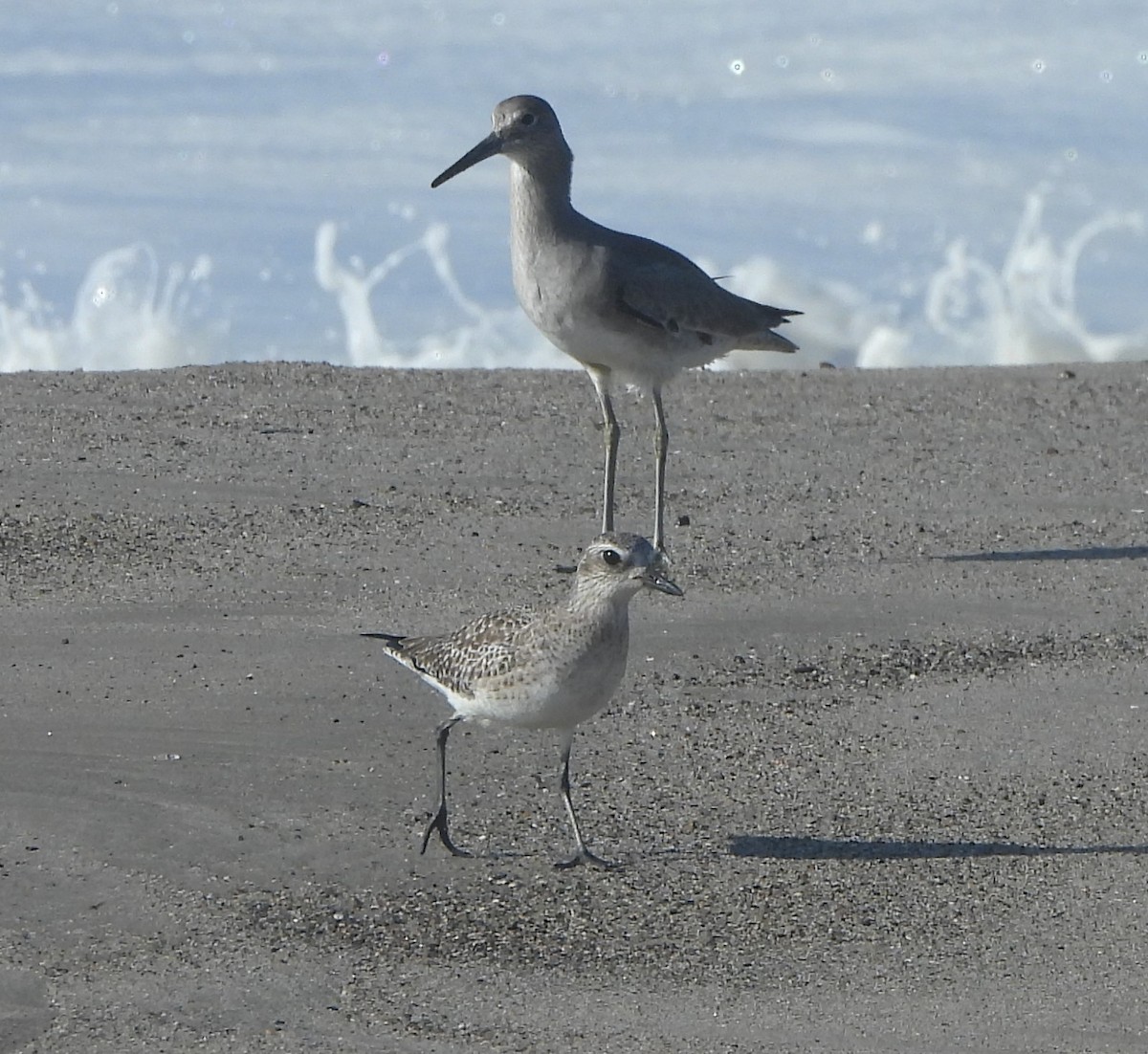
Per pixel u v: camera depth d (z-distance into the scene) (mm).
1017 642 14523
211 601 14758
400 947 9523
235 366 22328
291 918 9797
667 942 9633
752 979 9242
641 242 16891
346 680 13195
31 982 9039
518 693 10266
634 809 11312
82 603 14602
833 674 13734
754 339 17391
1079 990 9141
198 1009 8820
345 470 18531
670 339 16750
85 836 10656
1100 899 10180
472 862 10523
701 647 14180
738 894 10203
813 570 16141
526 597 15008
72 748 11891
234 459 18641
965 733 12664
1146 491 18828
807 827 11109
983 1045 8586
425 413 20750
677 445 19953
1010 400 22016
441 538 16547
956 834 11039
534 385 22203
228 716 12500
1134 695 13422
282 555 15914
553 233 16500
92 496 17219
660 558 10234
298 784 11484
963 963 9438
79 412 20047
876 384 22734
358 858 10516
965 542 17094
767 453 19750
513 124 16266
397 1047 8500
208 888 10102
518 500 17812
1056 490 18812
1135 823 11211
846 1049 8523
